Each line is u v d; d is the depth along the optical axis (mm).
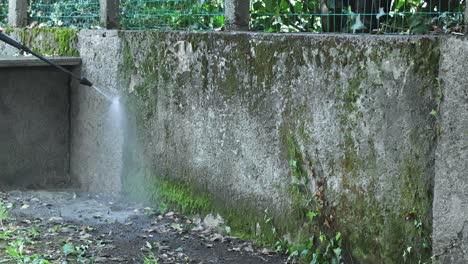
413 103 5145
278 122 6133
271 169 6219
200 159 6898
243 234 6484
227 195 6645
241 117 6461
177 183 7176
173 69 7145
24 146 8375
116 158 7887
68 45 8531
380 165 5383
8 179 8328
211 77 6734
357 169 5535
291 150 6012
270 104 6191
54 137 8492
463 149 4820
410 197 5203
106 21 8023
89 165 8273
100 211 7359
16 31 9406
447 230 4941
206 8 7141
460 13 5312
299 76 5934
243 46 6402
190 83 6957
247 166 6434
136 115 7617
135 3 7953
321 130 5785
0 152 8266
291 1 6562
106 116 7977
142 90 7539
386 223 5363
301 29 6523
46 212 7297
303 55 5883
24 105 8328
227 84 6578
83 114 8320
